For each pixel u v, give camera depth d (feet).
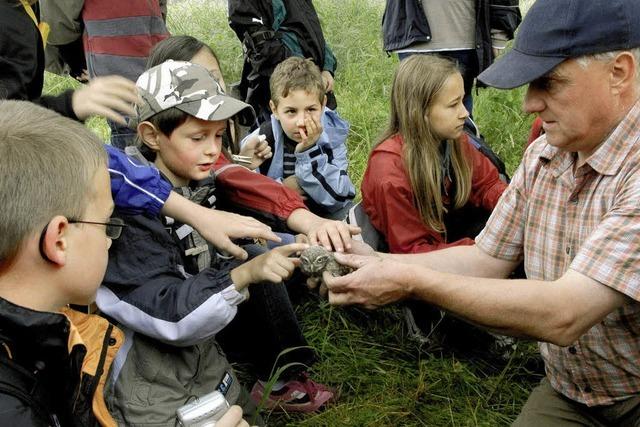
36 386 4.24
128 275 5.93
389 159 9.30
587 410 6.51
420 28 13.85
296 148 10.68
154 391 6.03
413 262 7.13
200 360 6.41
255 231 6.31
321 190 10.73
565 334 5.55
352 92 18.04
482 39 13.78
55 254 4.21
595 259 5.41
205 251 6.89
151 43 11.38
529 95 5.75
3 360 4.07
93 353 5.11
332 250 7.02
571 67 5.37
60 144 4.29
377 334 9.87
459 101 9.00
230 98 6.69
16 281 4.23
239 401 6.97
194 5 24.02
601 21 5.25
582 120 5.54
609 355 6.02
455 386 8.82
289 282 10.23
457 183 9.64
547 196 6.32
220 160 8.21
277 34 13.30
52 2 11.19
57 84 18.97
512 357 8.86
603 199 5.77
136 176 6.06
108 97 6.75
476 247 7.24
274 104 10.71
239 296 6.01
